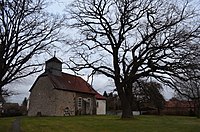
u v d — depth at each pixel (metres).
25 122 30.61
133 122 31.84
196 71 28.14
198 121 39.12
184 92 30.92
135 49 34.28
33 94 56.69
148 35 33.00
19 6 16.22
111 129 25.53
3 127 25.78
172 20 31.23
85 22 34.41
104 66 35.00
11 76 15.75
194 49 28.58
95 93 64.81
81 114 59.38
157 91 40.34
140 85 36.09
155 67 31.58
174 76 30.00
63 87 56.38
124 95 35.88
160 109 68.69
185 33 29.78
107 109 84.31
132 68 34.44
